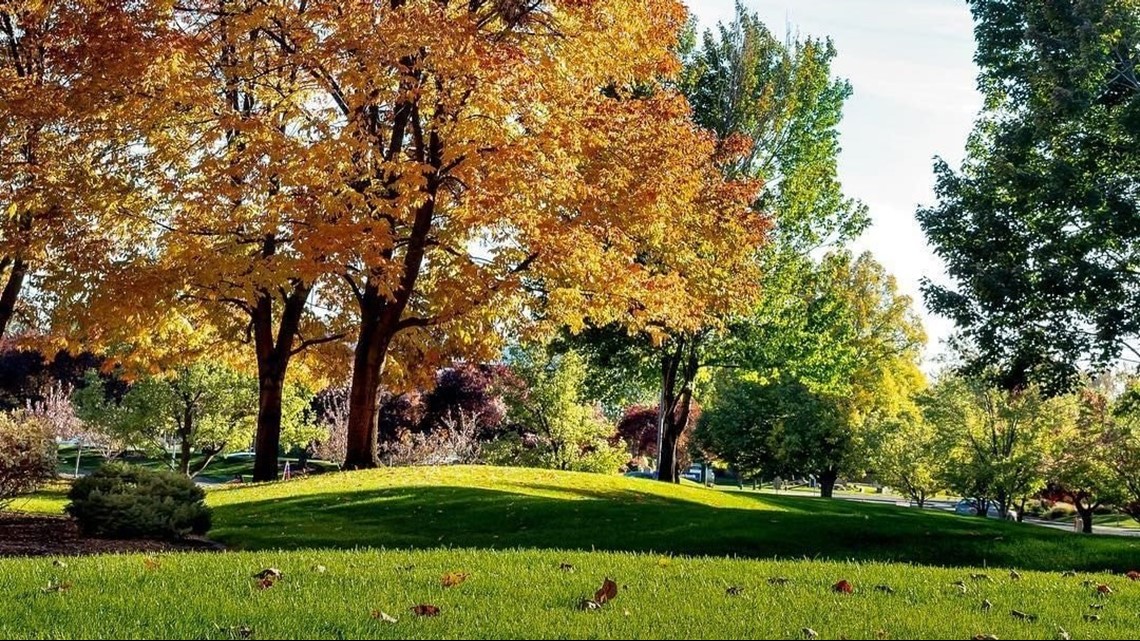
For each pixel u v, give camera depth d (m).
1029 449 38.16
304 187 18.08
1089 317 23.36
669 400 32.41
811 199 30.56
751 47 30.64
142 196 19.55
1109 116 23.36
